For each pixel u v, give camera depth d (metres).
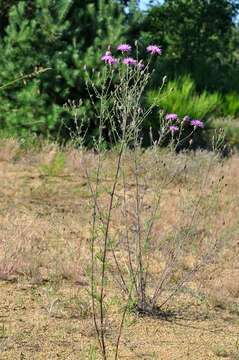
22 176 9.95
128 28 13.34
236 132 14.97
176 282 5.80
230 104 18.31
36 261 5.87
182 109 13.38
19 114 12.62
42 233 7.04
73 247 6.50
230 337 4.71
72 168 10.40
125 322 4.75
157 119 12.81
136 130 5.17
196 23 23.62
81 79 12.55
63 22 12.92
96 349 4.26
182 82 16.17
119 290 5.36
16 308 4.89
